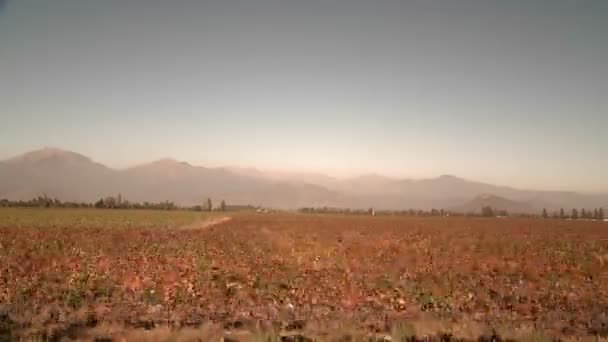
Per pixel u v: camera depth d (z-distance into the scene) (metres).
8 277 18.61
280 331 11.23
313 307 14.48
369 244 38.00
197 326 11.55
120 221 70.56
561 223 89.50
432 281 19.70
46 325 11.13
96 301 14.57
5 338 10.06
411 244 38.34
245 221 81.00
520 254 31.22
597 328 11.88
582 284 19.67
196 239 40.22
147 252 29.33
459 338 10.78
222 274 21.14
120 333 10.73
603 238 45.81
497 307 14.84
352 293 17.00
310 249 33.47
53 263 23.00
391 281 19.39
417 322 11.93
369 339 10.70
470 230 58.66
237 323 12.05
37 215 82.81
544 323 12.26
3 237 37.97
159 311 13.12
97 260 24.67
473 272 22.89
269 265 24.27
